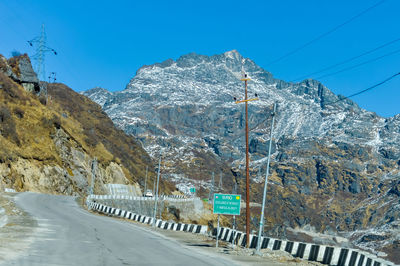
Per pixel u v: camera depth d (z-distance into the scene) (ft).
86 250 70.18
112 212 205.98
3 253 57.26
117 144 587.27
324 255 82.48
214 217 548.31
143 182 537.24
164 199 463.01
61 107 500.74
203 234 142.41
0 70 333.01
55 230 98.78
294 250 92.07
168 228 161.38
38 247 67.77
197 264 67.67
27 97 332.19
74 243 78.43
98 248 74.69
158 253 77.92
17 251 60.70
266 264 77.66
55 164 297.74
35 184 262.67
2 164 240.53
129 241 94.73
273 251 94.94
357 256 73.61
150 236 118.11
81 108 581.53
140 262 62.75
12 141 268.00
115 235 104.94
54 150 313.32
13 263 50.55
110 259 62.39
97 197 294.05
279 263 80.23
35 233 88.07
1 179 232.32
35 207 162.81
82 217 155.02
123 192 418.51
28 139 288.51
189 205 517.96
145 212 383.65
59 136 333.83
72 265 53.42
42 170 276.62
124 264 58.70
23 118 299.99
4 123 270.87
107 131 590.96
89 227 117.70
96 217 169.99
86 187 331.98
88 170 355.77
